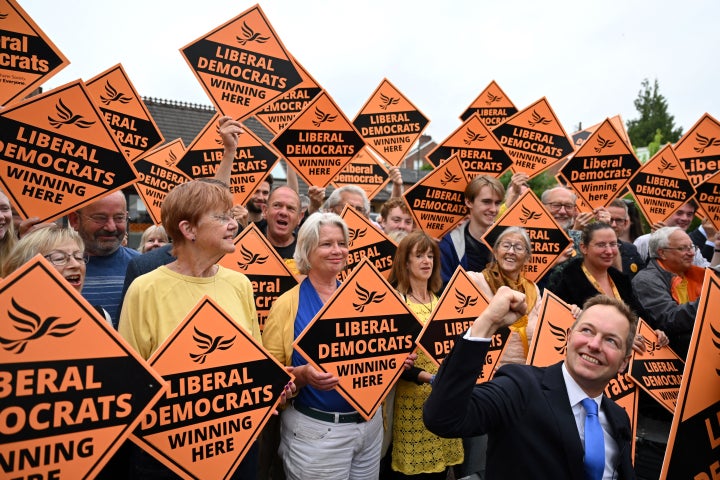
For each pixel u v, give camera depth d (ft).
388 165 20.58
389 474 11.26
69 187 9.89
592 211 17.58
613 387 10.75
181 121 75.00
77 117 9.94
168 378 6.93
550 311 11.00
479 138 18.52
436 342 10.34
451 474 14.05
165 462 6.79
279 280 11.82
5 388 5.38
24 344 5.52
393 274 12.26
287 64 15.47
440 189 16.52
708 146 19.65
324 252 10.06
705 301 7.66
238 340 7.57
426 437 10.72
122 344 6.10
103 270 10.80
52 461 5.56
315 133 15.89
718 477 7.30
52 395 5.62
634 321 6.66
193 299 7.91
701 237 21.08
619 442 6.59
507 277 12.59
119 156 10.28
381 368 9.68
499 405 6.25
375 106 20.33
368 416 9.37
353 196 16.40
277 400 7.77
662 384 11.02
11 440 5.36
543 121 19.67
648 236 19.33
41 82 11.05
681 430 7.19
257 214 18.44
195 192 7.80
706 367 7.48
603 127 17.57
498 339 10.98
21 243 8.09
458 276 10.90
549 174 68.18
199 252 7.97
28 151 9.56
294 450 9.50
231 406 7.38
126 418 6.00
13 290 5.50
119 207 10.71
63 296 5.79
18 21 10.89
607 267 13.10
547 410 6.30
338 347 9.31
